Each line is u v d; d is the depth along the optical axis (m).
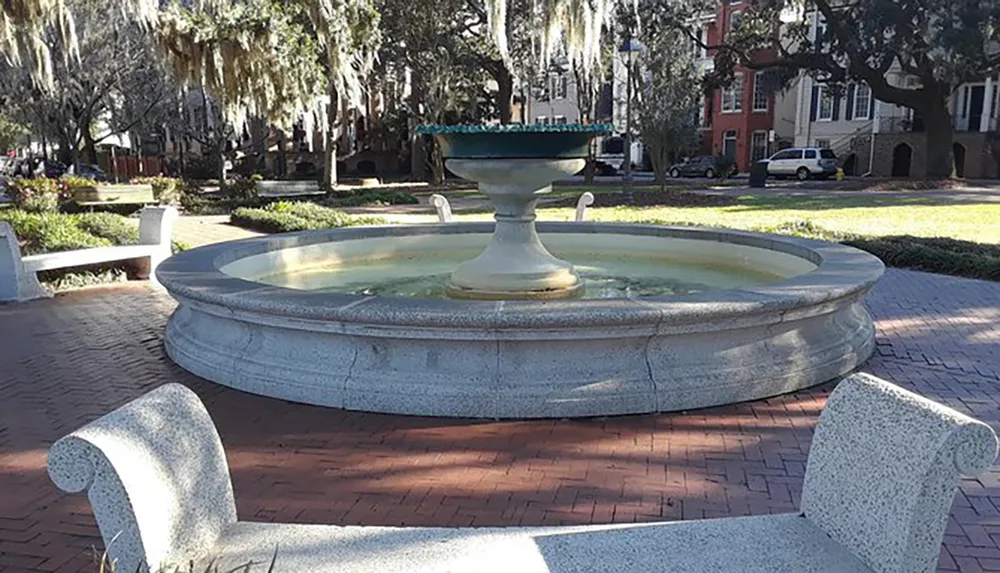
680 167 41.56
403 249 9.90
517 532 2.79
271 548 2.69
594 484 3.83
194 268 6.34
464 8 32.62
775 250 8.16
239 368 5.25
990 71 28.89
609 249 10.07
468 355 4.76
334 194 26.86
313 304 4.86
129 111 39.19
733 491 3.75
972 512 3.52
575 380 4.69
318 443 4.36
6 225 8.38
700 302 4.76
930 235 13.77
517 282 6.94
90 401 5.16
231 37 20.62
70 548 3.27
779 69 32.41
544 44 20.16
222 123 31.41
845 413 2.76
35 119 37.81
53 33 28.41
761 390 4.98
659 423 4.60
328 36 22.08
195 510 2.64
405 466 4.05
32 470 4.08
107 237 11.79
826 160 35.47
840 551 2.64
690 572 2.51
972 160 35.03
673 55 27.59
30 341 6.74
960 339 6.60
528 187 6.92
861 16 28.22
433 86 32.94
